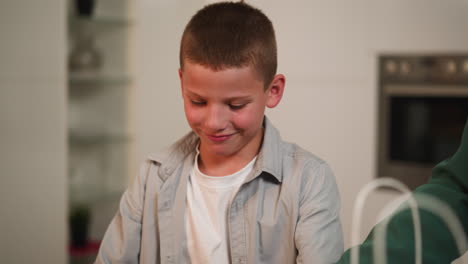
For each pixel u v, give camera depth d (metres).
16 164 2.40
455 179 0.63
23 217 2.41
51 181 2.38
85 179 2.63
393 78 2.35
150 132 2.54
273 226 0.84
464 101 2.22
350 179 2.39
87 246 2.52
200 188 0.89
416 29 2.27
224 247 0.87
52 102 2.36
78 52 2.51
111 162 2.61
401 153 2.36
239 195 0.86
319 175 0.85
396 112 2.36
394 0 2.28
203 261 0.87
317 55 2.39
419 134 2.33
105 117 2.62
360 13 2.33
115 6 2.54
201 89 0.75
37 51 2.35
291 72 2.43
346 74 2.37
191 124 0.79
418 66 2.30
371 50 2.33
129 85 2.56
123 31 2.54
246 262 0.85
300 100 2.43
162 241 0.89
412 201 0.57
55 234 2.39
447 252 0.59
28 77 2.37
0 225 2.42
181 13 2.44
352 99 2.36
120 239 0.91
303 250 0.80
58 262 2.39
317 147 2.42
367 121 2.35
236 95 0.75
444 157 2.29
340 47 2.36
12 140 2.39
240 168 0.87
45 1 2.32
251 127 0.78
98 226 2.64
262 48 0.77
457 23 2.20
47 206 2.39
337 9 2.35
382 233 0.60
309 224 0.82
